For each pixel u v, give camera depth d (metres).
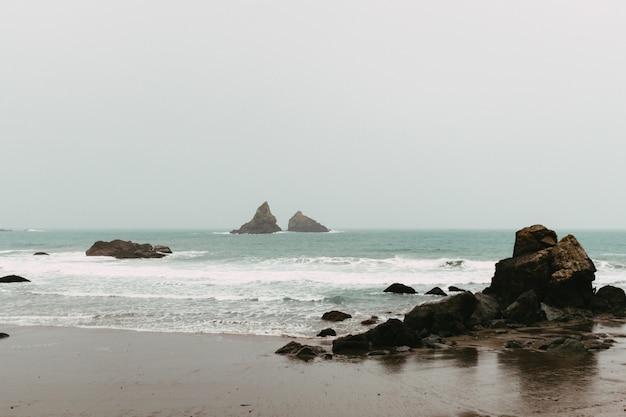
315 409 9.75
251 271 38.12
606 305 23.53
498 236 143.12
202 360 14.08
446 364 13.45
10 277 32.88
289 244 92.44
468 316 19.94
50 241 116.25
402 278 33.97
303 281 32.59
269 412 9.59
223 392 10.98
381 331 16.05
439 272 37.53
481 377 11.99
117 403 10.24
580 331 18.81
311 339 17.09
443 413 9.37
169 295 26.83
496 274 24.64
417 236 144.62
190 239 125.00
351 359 14.16
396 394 10.66
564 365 13.07
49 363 13.78
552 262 23.20
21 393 11.00
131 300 25.23
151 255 55.16
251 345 16.09
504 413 9.28
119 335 17.59
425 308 18.58
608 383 11.23
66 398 10.61
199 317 20.89
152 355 14.71
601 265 42.34
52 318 20.70
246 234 175.38
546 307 21.97
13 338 17.14
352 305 24.27
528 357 14.23
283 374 12.49
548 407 9.59
